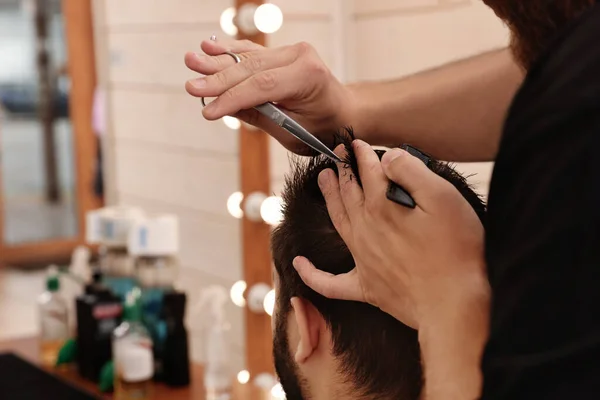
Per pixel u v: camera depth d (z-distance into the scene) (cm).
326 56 209
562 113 47
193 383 177
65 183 552
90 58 538
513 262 50
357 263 69
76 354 188
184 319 176
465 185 79
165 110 251
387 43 203
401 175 64
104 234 200
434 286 63
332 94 90
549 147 48
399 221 64
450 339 62
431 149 103
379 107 97
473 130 102
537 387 47
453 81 101
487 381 51
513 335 49
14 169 544
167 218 187
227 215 222
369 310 75
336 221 72
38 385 177
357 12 207
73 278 206
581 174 46
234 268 221
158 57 253
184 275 243
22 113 548
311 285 73
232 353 217
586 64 48
